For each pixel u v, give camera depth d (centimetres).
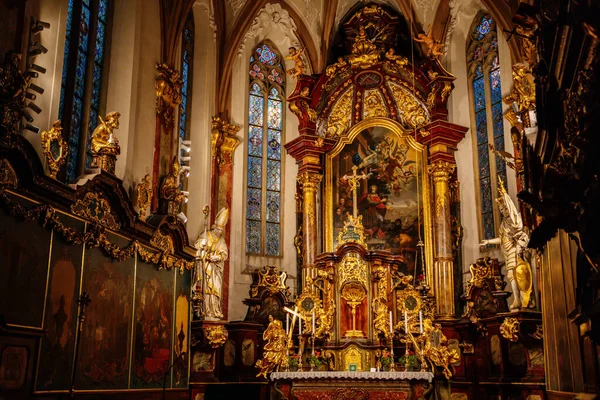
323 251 2019
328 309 1842
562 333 1211
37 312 1105
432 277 1917
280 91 2231
